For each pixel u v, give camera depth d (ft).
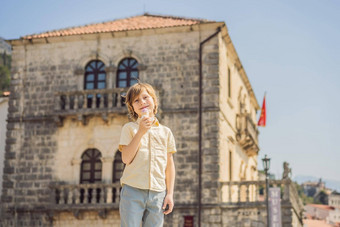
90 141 95.14
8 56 449.89
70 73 99.14
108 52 98.22
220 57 94.94
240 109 117.91
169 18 107.14
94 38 99.25
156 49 96.43
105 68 97.55
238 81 117.70
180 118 92.94
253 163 142.00
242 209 88.02
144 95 18.72
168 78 94.84
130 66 97.71
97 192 94.43
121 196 18.52
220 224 88.17
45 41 100.94
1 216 96.32
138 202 18.24
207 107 92.32
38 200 95.35
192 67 94.38
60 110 95.61
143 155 18.49
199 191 89.45
